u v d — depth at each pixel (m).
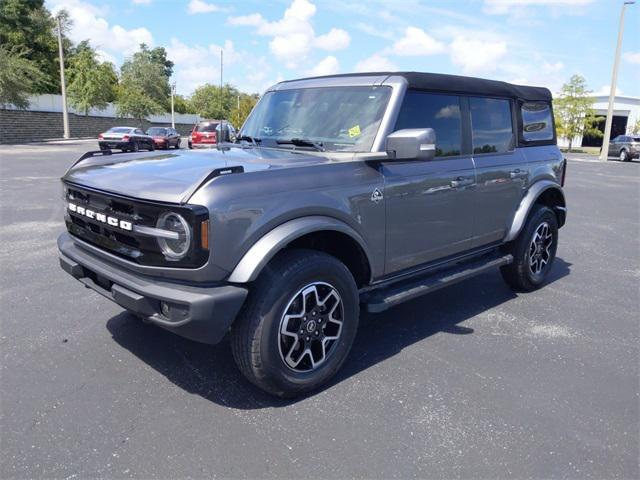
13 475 2.57
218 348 4.02
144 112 55.28
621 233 9.27
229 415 3.14
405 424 3.09
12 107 35.75
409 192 3.90
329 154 3.78
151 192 2.99
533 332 4.55
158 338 4.16
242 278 2.94
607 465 2.78
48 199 10.59
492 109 4.85
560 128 50.47
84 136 46.72
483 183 4.63
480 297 5.46
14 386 3.40
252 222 2.98
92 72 46.59
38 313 4.61
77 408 3.17
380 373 3.72
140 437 2.90
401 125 3.88
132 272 3.17
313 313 3.32
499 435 3.01
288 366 3.24
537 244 5.54
